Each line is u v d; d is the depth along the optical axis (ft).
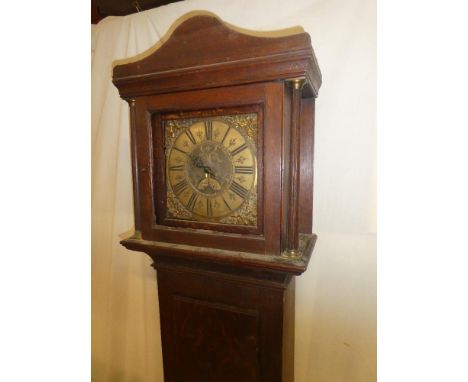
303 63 2.65
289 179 3.04
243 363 3.64
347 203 4.18
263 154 2.97
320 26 4.06
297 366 4.72
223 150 3.16
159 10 5.04
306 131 4.14
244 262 2.96
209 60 2.89
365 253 4.20
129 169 5.54
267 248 3.02
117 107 5.50
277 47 2.67
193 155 3.30
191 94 3.11
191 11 4.79
